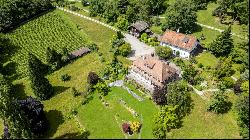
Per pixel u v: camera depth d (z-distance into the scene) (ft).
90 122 359.05
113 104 378.12
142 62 404.77
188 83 402.52
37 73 381.81
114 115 365.20
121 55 449.89
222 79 399.65
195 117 359.05
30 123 334.65
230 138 335.06
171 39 447.83
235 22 504.43
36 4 539.70
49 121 364.79
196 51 453.58
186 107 366.43
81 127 353.51
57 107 381.81
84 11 553.64
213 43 440.04
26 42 486.38
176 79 406.41
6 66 445.78
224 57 427.74
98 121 359.66
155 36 478.59
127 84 402.72
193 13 487.61
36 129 336.90
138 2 531.09
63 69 435.53
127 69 422.00
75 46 474.49
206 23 509.35
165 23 488.85
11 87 399.65
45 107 383.45
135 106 373.81
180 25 479.41
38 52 465.47
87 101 384.06
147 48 463.01
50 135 347.36
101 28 511.81
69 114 369.50
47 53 431.02
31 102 354.13
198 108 369.50
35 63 417.49
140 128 347.15
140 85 397.19
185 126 348.59
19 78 427.33
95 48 463.42
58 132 350.43
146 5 521.65
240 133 338.34
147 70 395.55
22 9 526.57
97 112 370.32
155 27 504.84
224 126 349.41
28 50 470.80
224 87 391.24
